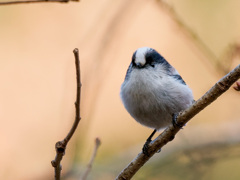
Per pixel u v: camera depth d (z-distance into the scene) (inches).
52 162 223.8
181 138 482.6
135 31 575.8
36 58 579.2
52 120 551.8
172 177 453.7
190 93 316.5
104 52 440.1
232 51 371.9
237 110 530.0
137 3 466.9
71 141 429.1
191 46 419.5
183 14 535.2
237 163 465.7
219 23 522.9
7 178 499.5
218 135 502.9
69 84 414.3
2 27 585.3
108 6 527.8
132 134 541.6
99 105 552.7
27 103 557.9
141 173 456.1
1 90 559.2
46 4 596.1
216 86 245.0
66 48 583.8
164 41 568.1
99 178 470.3
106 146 526.9
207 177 444.5
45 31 589.9
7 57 574.2
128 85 308.0
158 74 303.6
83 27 593.0
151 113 311.0
